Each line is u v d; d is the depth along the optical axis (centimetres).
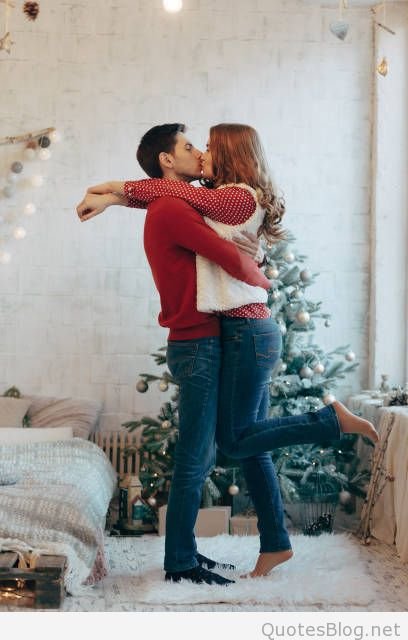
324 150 547
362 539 452
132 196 355
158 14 540
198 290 346
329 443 476
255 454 356
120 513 495
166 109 540
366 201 550
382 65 405
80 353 538
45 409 520
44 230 536
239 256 341
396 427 436
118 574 386
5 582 341
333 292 548
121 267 539
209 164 362
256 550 418
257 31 545
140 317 540
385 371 540
